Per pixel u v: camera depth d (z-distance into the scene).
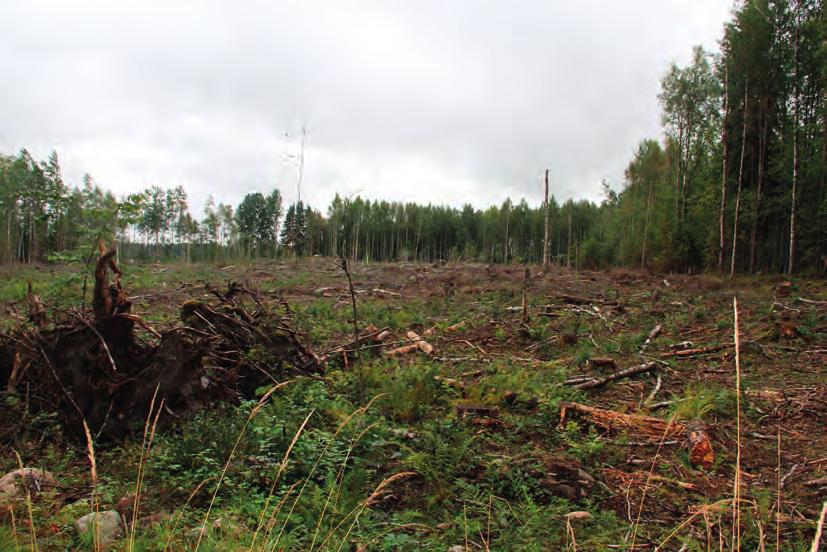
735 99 28.44
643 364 9.26
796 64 24.06
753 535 3.81
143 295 15.66
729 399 7.16
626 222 43.91
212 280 21.19
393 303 16.59
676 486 4.92
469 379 8.39
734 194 28.70
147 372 5.40
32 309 6.10
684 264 31.94
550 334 11.98
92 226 6.27
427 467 4.71
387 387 6.93
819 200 24.34
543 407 6.69
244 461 4.51
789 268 23.02
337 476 4.38
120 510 3.75
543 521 4.01
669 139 34.66
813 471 5.21
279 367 6.76
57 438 5.12
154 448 4.77
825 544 3.74
